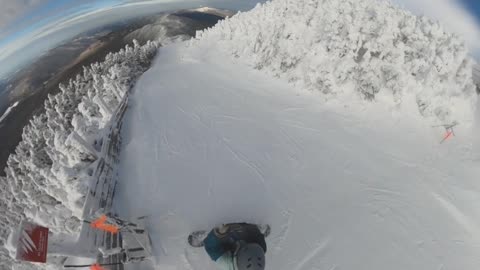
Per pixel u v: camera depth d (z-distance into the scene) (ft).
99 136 24.67
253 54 51.49
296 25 45.91
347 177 26.22
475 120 32.86
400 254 20.15
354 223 21.84
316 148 29.58
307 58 41.09
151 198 21.98
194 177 24.59
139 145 28.43
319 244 19.94
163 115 35.24
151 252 17.70
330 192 24.47
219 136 30.81
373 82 35.35
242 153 28.19
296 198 23.41
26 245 10.03
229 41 63.31
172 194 22.52
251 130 32.19
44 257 10.46
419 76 33.81
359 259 19.40
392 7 44.55
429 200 24.58
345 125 33.06
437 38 37.11
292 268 18.44
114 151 25.86
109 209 19.72
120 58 76.43
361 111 34.47
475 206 24.39
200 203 21.91
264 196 23.20
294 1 53.31
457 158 28.84
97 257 14.43
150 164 25.76
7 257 27.91
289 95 39.34
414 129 32.12
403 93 33.78
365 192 24.80
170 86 45.83
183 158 26.96
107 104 34.78
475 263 20.18
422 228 22.13
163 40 123.65
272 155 28.22
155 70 58.49
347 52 37.96
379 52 36.91
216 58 58.70
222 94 41.50
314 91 38.24
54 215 18.99
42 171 22.90
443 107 32.37
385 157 28.94
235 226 15.37
